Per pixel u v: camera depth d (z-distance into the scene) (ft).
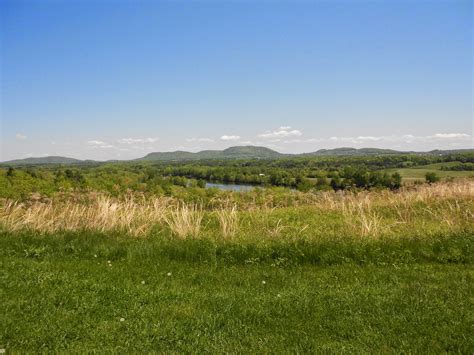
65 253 26.76
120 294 18.67
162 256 25.81
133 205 38.32
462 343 13.65
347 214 39.37
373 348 13.57
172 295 18.69
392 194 50.14
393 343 13.91
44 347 13.69
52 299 17.69
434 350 13.38
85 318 15.96
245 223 36.42
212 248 26.07
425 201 42.09
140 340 14.30
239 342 14.23
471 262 23.44
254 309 16.97
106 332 14.82
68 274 21.54
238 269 23.41
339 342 14.12
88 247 27.48
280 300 18.01
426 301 17.37
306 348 13.70
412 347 13.58
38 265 23.15
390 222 34.94
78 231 30.76
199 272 22.56
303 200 52.16
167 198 42.14
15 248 26.96
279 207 48.67
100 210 34.99
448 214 34.50
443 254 24.29
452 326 14.96
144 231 31.27
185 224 31.78
